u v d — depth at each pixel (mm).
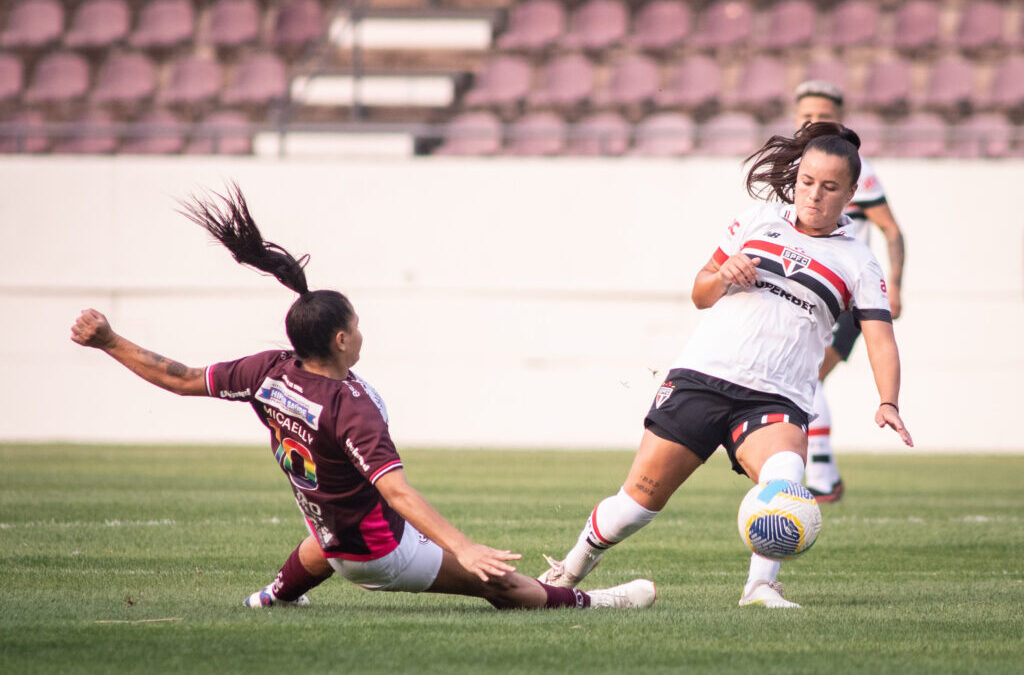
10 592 16219
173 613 14383
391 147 54219
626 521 15086
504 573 12766
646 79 63375
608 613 14633
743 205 47625
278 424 13719
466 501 28938
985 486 34250
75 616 14086
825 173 14727
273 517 25328
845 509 28484
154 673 11109
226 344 48688
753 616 14453
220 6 67062
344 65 65062
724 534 23891
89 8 67375
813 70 63062
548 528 24156
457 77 62312
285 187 48750
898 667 11586
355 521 13711
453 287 48656
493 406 48656
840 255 15078
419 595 16547
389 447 13289
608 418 48344
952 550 21828
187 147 61906
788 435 14500
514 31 66375
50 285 48906
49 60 65250
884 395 14641
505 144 60562
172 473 34906
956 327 47094
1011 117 60781
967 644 12742
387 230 48719
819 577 18625
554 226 48344
